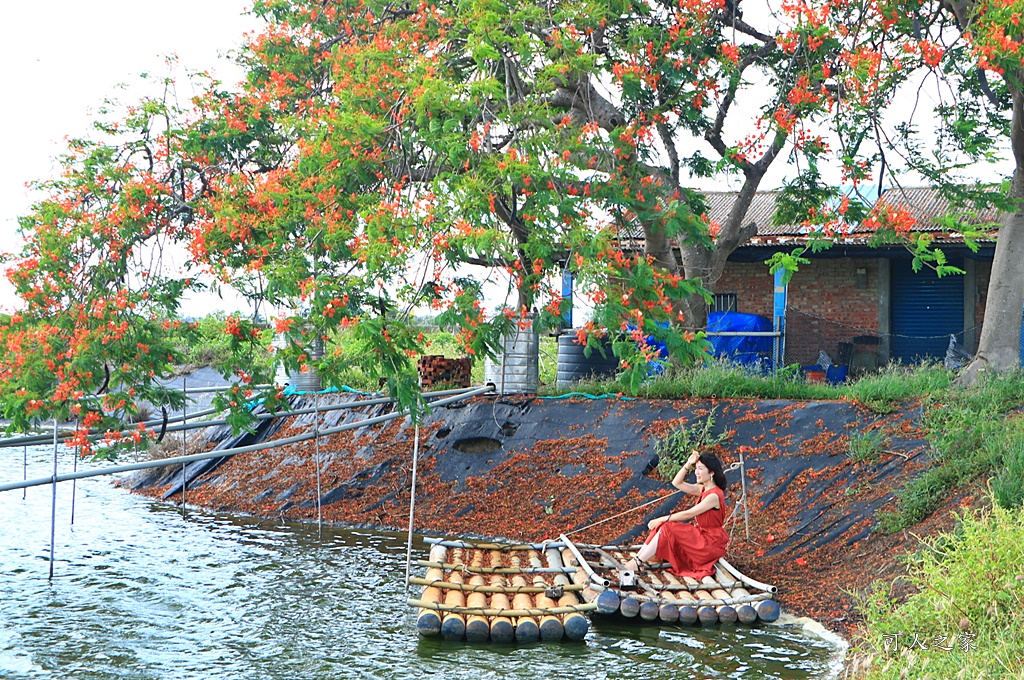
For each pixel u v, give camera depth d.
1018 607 5.92
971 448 10.16
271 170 12.21
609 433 13.35
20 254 10.62
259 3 13.15
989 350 12.71
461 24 10.36
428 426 14.75
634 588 8.82
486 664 7.31
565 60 10.11
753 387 13.58
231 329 10.25
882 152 11.15
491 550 10.65
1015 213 12.67
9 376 9.96
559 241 9.14
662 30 11.40
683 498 11.63
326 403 16.86
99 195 11.08
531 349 14.94
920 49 10.72
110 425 10.27
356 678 7.00
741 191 14.64
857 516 10.09
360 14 13.12
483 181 8.89
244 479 15.02
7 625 8.29
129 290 10.61
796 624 8.24
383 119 10.34
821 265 20.53
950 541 7.05
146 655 7.52
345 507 13.47
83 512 13.91
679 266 15.95
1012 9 9.61
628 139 9.65
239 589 9.53
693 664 7.27
